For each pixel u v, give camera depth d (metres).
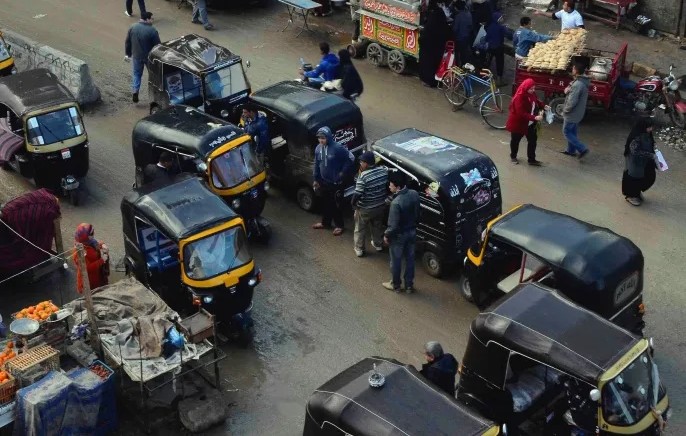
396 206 13.43
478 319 11.17
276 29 23.31
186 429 11.66
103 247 13.59
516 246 12.41
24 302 14.12
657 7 21.20
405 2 19.81
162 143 15.38
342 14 24.09
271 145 16.38
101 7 24.91
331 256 15.20
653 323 13.34
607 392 10.10
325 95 16.28
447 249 14.07
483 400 11.27
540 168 17.27
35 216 13.95
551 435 11.07
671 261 14.62
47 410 10.72
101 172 17.67
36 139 16.20
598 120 18.78
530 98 16.59
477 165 14.00
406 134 15.19
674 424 11.62
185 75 18.44
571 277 11.77
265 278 14.70
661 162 15.52
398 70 20.89
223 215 13.07
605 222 15.59
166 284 13.41
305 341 13.30
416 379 10.09
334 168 15.03
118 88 20.84
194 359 11.78
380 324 13.58
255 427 11.78
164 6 24.80
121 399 12.02
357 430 9.52
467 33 19.41
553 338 10.53
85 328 12.05
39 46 20.67
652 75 19.11
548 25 21.97
